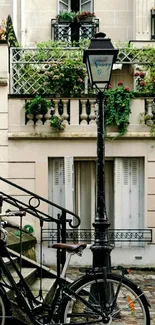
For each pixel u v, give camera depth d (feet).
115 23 54.60
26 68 46.19
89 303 19.69
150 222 44.45
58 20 54.13
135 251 44.29
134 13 53.62
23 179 44.65
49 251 43.70
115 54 25.23
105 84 25.48
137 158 45.11
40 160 44.65
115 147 44.65
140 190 45.11
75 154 44.68
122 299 20.34
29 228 43.47
